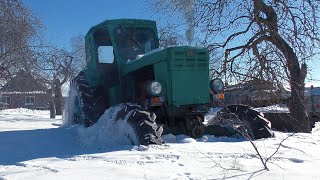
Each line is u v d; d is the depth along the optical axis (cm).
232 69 945
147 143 532
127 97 709
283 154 465
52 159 468
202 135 636
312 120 1085
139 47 746
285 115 902
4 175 384
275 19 886
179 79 616
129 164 414
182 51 620
